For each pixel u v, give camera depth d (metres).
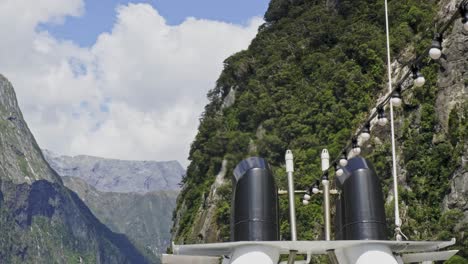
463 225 69.75
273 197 8.94
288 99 102.69
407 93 85.81
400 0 100.44
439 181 76.81
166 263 8.80
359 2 107.75
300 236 70.44
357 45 98.81
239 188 8.98
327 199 11.12
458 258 58.94
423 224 74.88
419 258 8.95
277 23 125.31
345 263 8.48
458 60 83.69
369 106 91.12
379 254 8.25
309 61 105.38
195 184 113.12
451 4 89.31
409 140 82.06
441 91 83.31
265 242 8.20
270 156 96.62
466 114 79.12
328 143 90.81
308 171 86.19
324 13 114.44
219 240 97.12
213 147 108.94
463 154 75.81
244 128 108.12
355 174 9.06
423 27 93.56
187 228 106.88
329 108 94.88
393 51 94.56
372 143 84.69
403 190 78.50
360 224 8.87
